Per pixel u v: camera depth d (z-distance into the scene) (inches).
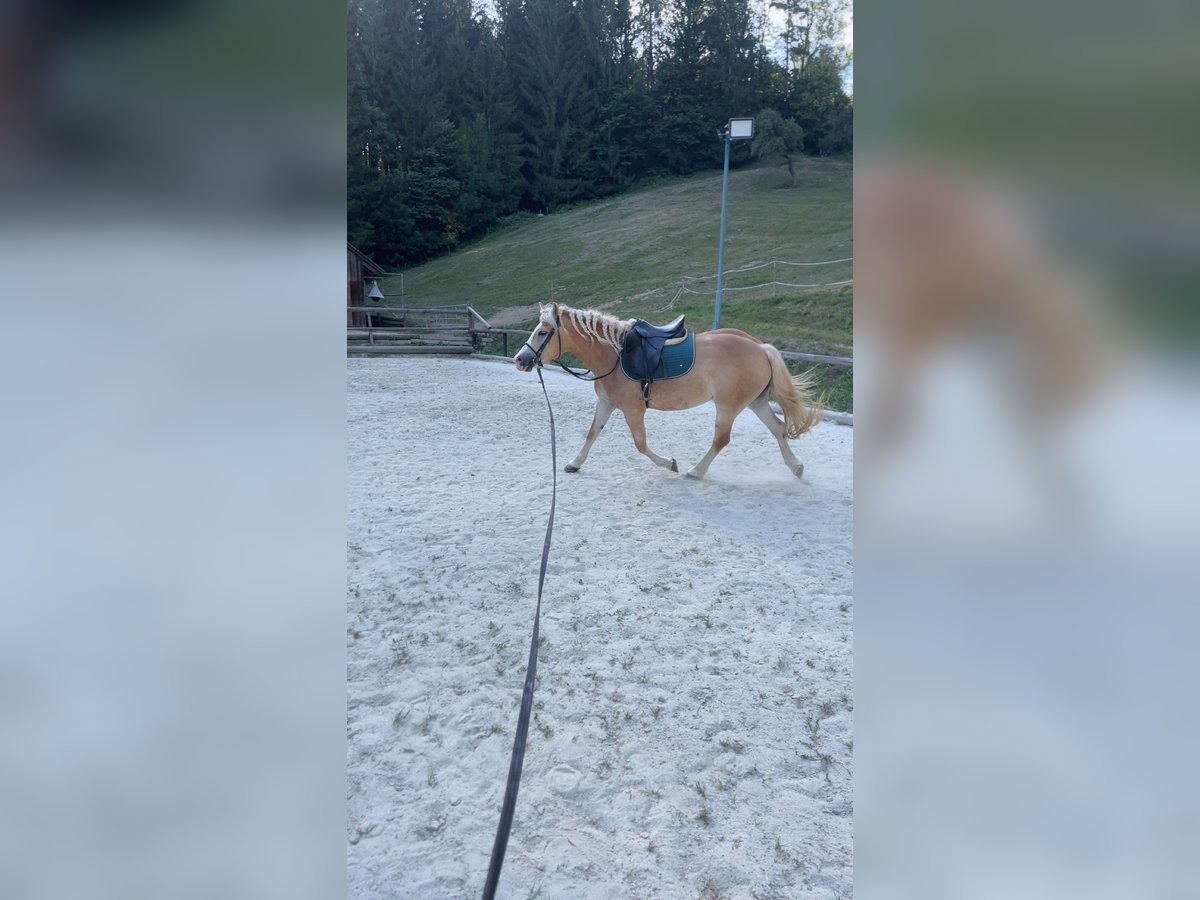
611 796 87.1
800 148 1455.5
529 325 834.2
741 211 1181.1
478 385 456.1
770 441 284.4
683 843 79.6
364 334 703.7
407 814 84.1
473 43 1726.1
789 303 636.1
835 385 400.2
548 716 103.1
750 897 72.6
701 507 198.8
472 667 116.8
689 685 110.9
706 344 214.8
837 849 78.9
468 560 161.8
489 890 50.6
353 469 244.2
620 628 129.6
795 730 99.7
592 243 1194.0
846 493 211.6
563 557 163.3
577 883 74.4
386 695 108.8
